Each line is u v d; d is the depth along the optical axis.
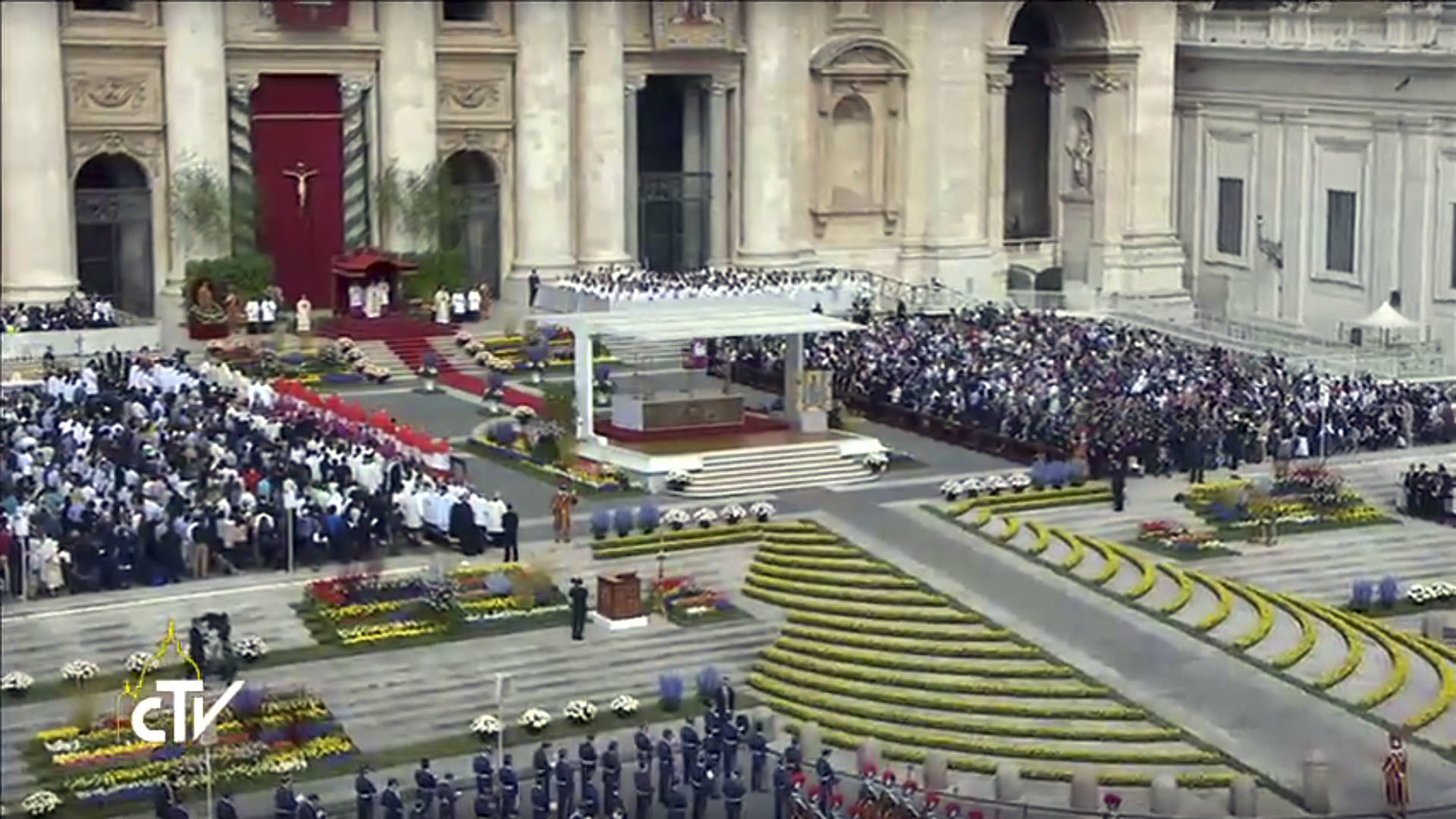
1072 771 54.84
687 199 121.50
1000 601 66.25
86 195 106.50
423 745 58.53
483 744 58.62
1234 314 103.50
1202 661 58.84
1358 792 48.41
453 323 105.56
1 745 57.41
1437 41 74.00
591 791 52.28
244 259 104.31
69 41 103.81
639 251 120.81
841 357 97.56
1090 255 122.81
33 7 101.75
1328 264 93.12
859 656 63.28
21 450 75.31
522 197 114.31
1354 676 54.22
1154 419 82.06
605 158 115.88
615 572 71.00
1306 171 96.56
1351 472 68.00
